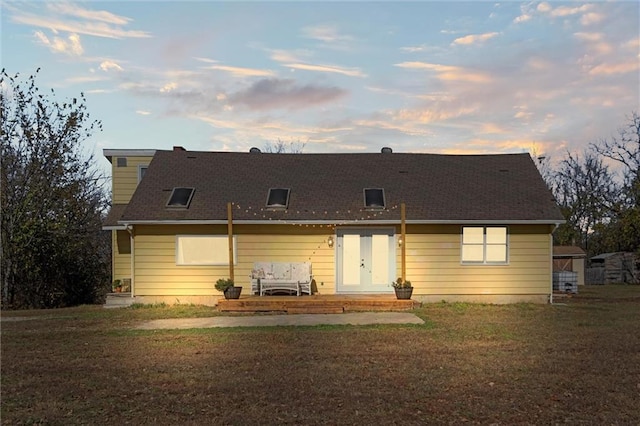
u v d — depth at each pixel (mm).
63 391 7023
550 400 6520
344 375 7707
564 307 15609
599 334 11039
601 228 35375
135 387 7168
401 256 15852
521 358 8758
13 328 12539
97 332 11719
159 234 16266
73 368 8305
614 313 14445
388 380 7430
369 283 16500
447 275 16297
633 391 6895
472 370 7945
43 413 6148
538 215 16234
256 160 19500
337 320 13070
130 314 14547
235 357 8969
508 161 19609
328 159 19734
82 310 16250
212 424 5734
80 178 23312
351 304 14898
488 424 5727
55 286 20375
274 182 18031
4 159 19812
